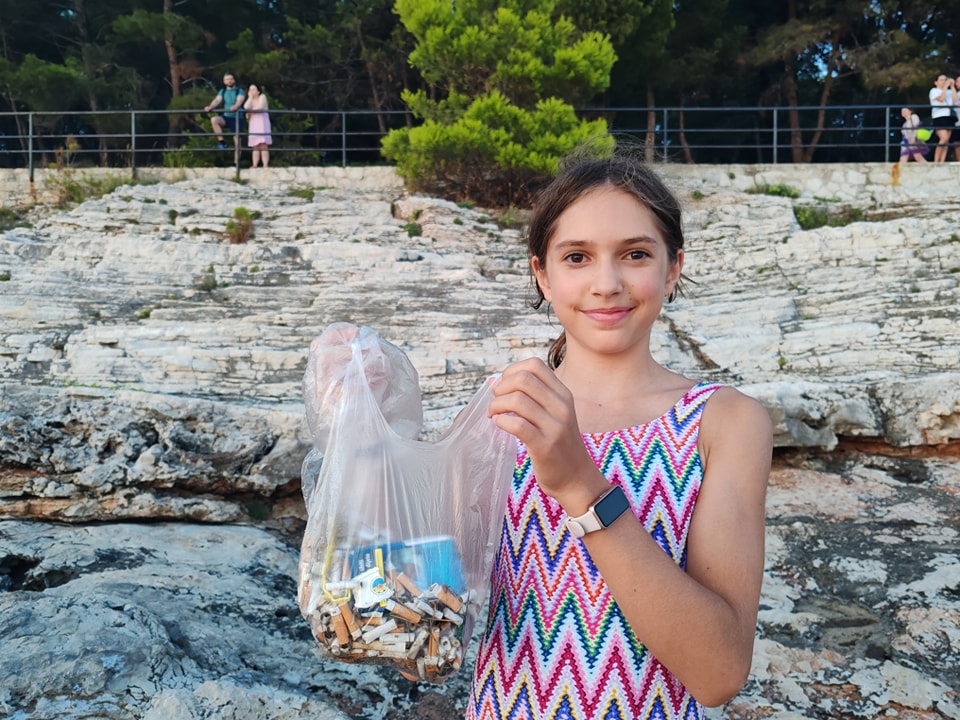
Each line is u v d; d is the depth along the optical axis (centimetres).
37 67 1830
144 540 499
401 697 343
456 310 850
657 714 133
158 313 864
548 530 141
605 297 142
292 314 855
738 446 138
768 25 2325
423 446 141
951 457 630
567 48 1328
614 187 144
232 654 355
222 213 1091
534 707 135
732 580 125
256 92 1404
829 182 1242
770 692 351
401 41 1942
